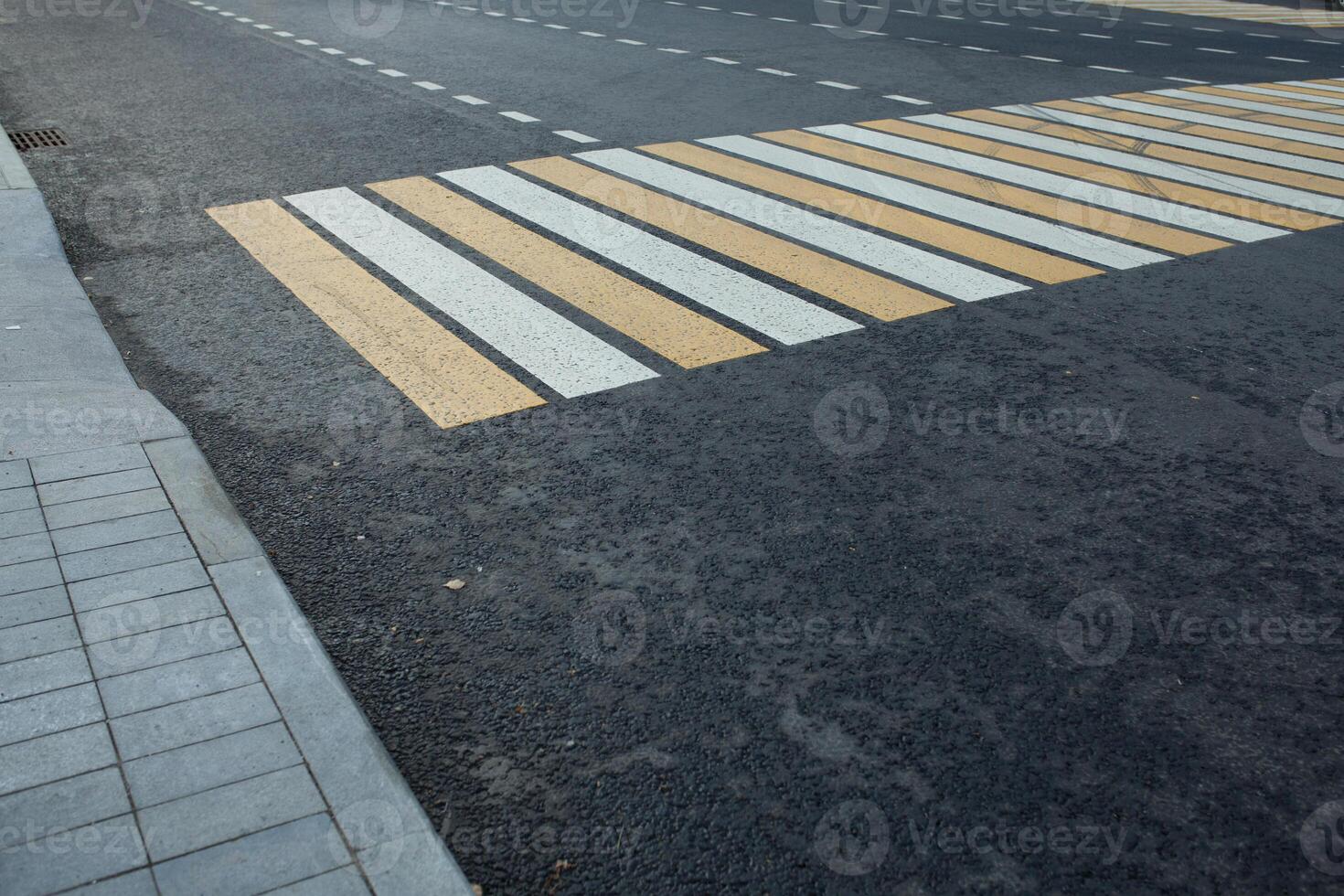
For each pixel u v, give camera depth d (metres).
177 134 8.91
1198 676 3.09
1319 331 5.45
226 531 3.58
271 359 4.94
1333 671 3.12
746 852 2.50
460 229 6.67
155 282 5.80
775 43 13.97
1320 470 4.19
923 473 4.12
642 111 9.98
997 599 3.41
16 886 2.27
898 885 2.42
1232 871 2.47
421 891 2.31
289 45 13.43
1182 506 3.94
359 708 2.83
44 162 8.10
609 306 5.57
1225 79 12.53
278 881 2.31
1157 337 5.34
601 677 3.05
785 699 2.97
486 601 3.38
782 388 4.77
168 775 2.58
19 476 3.81
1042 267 6.25
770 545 3.67
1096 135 9.50
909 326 5.42
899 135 9.29
